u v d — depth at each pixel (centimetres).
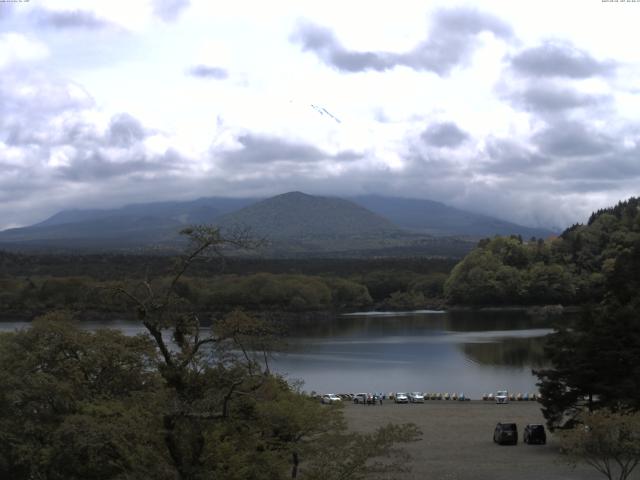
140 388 4831
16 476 4547
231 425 3131
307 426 3931
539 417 8862
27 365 4838
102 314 14038
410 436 3581
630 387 6394
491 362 14812
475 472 5731
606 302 8075
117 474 3578
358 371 13762
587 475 5575
